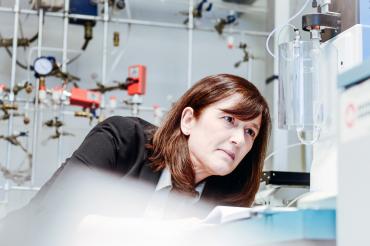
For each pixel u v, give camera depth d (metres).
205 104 1.37
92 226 1.15
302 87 1.70
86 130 3.80
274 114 3.81
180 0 4.19
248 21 4.39
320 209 0.75
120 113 3.86
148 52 4.20
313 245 0.80
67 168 1.33
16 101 3.59
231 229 0.87
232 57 4.33
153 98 4.15
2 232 1.37
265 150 1.47
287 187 1.91
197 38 4.30
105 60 3.85
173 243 0.99
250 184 1.50
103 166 1.35
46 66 3.45
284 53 1.77
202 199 1.48
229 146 1.35
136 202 1.37
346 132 0.72
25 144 3.65
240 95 1.35
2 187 3.46
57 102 3.45
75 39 4.04
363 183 0.67
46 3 3.69
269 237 0.79
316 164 1.30
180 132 1.41
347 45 1.33
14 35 3.68
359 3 1.40
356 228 0.68
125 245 1.07
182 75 4.23
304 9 1.91
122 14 4.08
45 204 1.28
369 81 0.67
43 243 1.26
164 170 1.41
